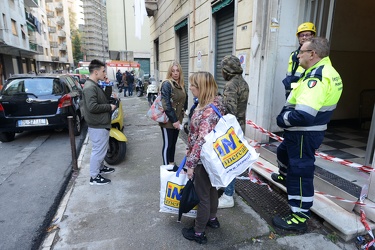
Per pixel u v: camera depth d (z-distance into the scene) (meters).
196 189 2.30
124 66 23.05
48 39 48.12
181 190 2.39
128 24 27.34
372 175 2.49
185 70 9.22
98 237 2.49
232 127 2.20
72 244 2.40
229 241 2.42
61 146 5.82
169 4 10.57
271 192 3.30
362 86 5.40
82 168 4.30
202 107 2.25
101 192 3.42
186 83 9.02
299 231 2.53
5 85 5.86
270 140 4.31
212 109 2.18
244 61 4.69
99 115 3.45
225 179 2.10
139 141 5.88
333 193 2.81
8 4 21.98
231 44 5.55
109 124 3.60
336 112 5.40
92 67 3.39
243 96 2.82
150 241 2.43
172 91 3.46
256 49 4.19
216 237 2.47
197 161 2.13
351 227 2.38
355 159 3.54
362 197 2.54
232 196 2.96
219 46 6.24
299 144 2.33
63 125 6.05
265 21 3.96
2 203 3.35
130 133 6.65
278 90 4.16
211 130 2.13
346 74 5.22
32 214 3.08
